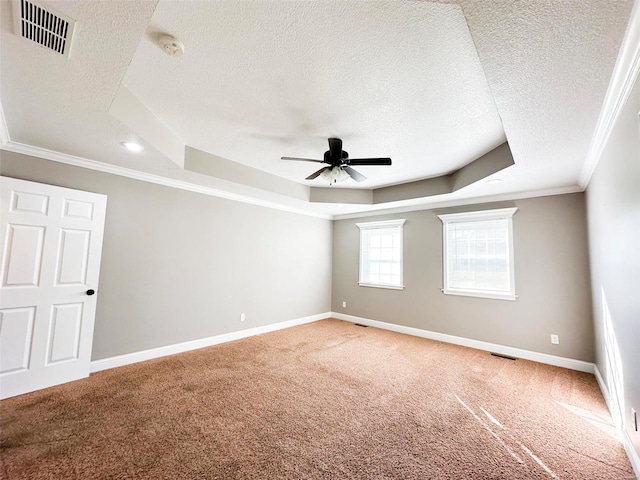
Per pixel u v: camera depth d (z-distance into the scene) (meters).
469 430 2.08
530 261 3.72
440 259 4.58
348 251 5.94
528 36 1.21
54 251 2.67
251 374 3.01
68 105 1.85
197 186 3.85
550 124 1.98
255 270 4.66
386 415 2.26
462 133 2.68
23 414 2.16
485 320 4.04
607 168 2.15
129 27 1.21
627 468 1.71
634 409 1.72
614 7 1.05
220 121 2.57
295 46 1.60
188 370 3.08
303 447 1.86
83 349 2.82
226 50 1.64
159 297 3.49
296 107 2.29
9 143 2.46
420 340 4.44
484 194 3.99
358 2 1.29
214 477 1.59
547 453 1.84
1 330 2.38
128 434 1.95
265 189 4.07
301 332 4.80
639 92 1.38
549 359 3.50
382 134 2.73
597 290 2.84
